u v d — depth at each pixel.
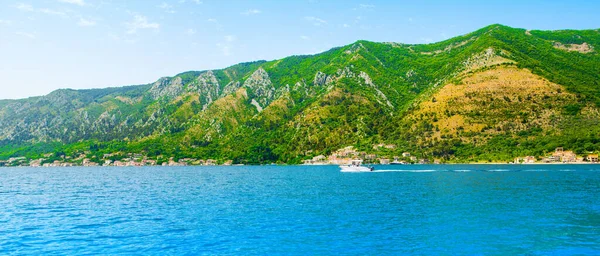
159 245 47.25
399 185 122.00
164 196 97.19
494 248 46.09
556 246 46.78
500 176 156.62
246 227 56.97
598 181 129.50
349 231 54.34
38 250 45.34
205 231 54.41
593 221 60.59
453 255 43.59
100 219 63.72
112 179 174.25
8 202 86.69
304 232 53.75
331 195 96.19
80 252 44.50
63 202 86.12
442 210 71.44
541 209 71.75
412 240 49.56
